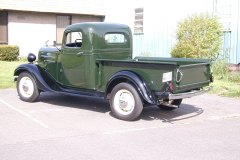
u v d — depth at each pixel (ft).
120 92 25.71
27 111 28.12
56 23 76.79
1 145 19.90
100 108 29.60
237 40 46.21
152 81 24.47
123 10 65.46
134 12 62.39
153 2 57.77
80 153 18.89
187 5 52.19
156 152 19.24
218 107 30.81
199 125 24.91
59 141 20.75
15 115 26.73
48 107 29.68
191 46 44.93
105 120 25.72
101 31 28.12
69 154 18.72
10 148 19.45
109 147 19.88
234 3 46.42
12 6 69.62
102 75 27.22
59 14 76.64
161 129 23.68
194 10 51.29
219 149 19.90
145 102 25.66
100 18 79.82
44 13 74.69
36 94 31.01
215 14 48.70
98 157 18.38
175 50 46.80
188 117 27.22
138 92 24.75
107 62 26.61
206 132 23.16
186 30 45.65
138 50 61.36
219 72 44.45
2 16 71.00
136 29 62.03
